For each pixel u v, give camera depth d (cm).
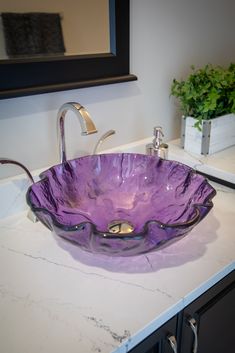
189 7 118
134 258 74
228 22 136
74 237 65
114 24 96
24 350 52
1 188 88
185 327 69
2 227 87
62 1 85
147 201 95
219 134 114
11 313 59
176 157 116
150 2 106
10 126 89
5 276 69
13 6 79
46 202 81
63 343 53
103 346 53
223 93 108
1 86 82
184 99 112
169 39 116
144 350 61
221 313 80
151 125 124
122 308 60
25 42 83
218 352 88
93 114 105
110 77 102
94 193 96
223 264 71
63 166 90
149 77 116
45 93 91
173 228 63
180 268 70
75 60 92
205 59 133
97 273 69
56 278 68
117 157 99
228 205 94
